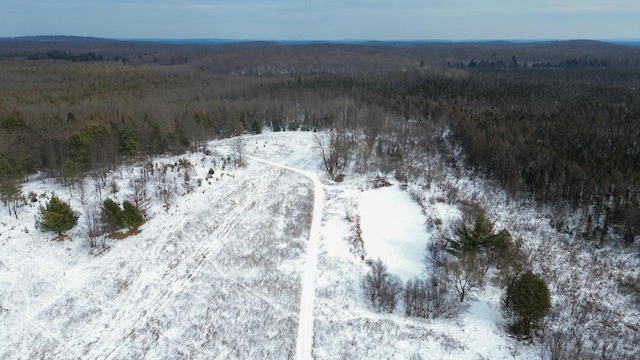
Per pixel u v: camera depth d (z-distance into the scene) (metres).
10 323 38.94
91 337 38.06
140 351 36.84
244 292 44.72
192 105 115.38
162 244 52.81
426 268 48.53
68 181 61.34
